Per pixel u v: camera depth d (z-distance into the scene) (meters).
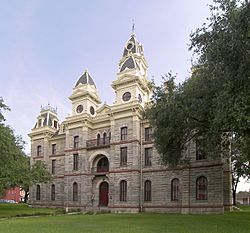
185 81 27.81
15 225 22.47
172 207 41.47
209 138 25.20
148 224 22.73
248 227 20.34
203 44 21.80
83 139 51.12
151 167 44.34
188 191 39.88
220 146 26.66
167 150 30.02
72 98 54.69
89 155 50.53
